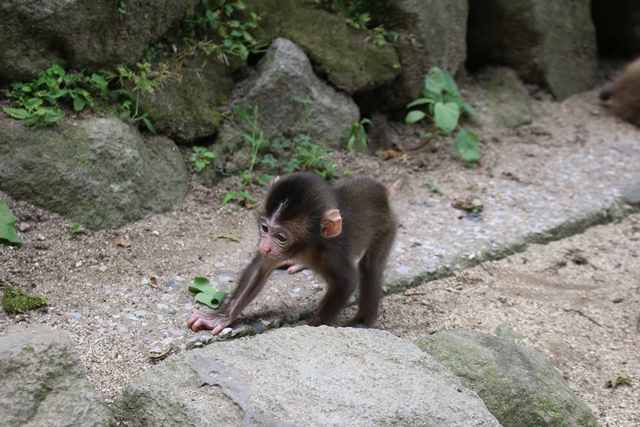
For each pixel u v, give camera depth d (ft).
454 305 24.75
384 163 33.71
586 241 29.43
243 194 28.55
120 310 22.11
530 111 39.42
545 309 24.80
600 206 31.17
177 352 20.54
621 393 21.18
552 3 39.86
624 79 40.88
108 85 27.66
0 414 15.72
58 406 16.19
